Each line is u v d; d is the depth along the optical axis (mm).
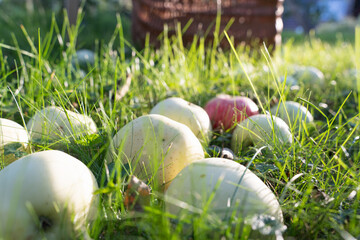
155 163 331
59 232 268
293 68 909
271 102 646
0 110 515
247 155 445
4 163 371
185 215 273
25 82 626
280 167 360
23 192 264
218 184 268
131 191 305
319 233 301
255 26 1120
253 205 281
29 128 434
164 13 1103
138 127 368
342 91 793
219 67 847
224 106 534
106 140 410
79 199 277
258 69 835
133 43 1185
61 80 586
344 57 1191
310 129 512
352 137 468
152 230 266
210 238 264
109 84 645
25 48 887
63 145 413
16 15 1394
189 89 688
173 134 359
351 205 326
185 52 926
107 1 1830
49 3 1795
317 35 2537
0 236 247
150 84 659
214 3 1159
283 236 294
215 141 505
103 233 292
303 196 326
